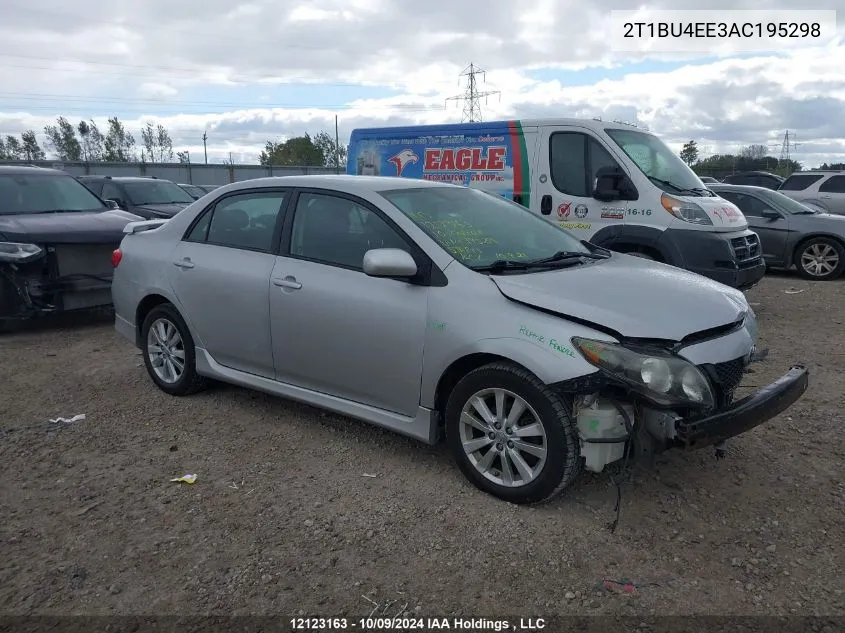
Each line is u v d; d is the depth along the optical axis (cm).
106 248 784
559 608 284
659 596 291
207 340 497
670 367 320
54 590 296
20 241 727
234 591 295
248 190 489
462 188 480
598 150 779
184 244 516
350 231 423
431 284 379
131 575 307
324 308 415
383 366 395
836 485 384
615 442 335
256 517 354
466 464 374
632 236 758
